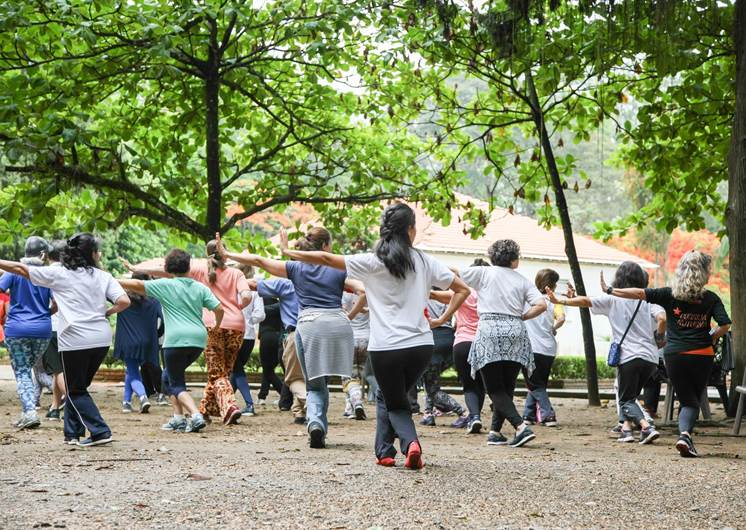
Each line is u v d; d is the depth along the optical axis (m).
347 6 13.48
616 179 57.50
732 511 5.23
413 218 6.25
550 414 11.07
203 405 10.53
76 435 7.86
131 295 11.76
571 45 12.82
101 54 13.25
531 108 14.70
